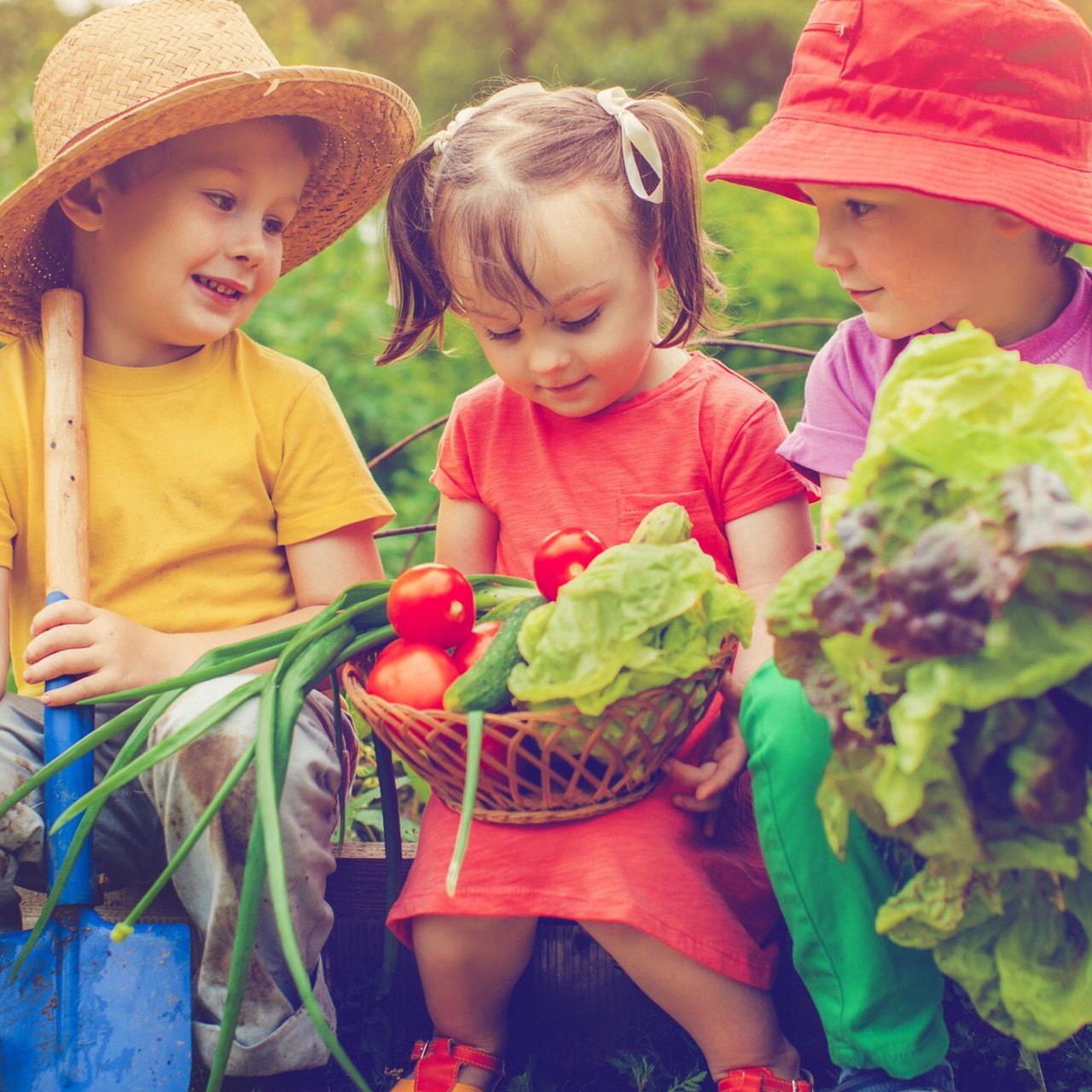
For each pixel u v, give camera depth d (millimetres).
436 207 1746
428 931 1527
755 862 1593
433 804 1637
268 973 1533
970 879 1174
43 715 1779
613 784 1449
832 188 1594
